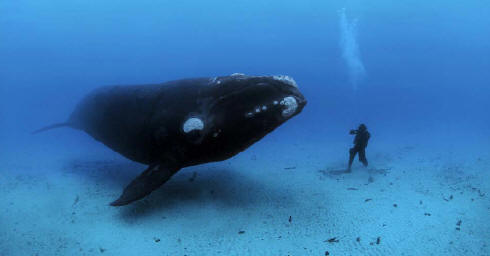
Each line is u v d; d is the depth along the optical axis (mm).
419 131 18844
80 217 7363
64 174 10391
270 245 6168
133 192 6805
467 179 9812
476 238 6383
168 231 6742
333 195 8547
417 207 7797
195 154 7160
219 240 6379
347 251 5941
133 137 7996
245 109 6570
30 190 8992
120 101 8477
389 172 10664
